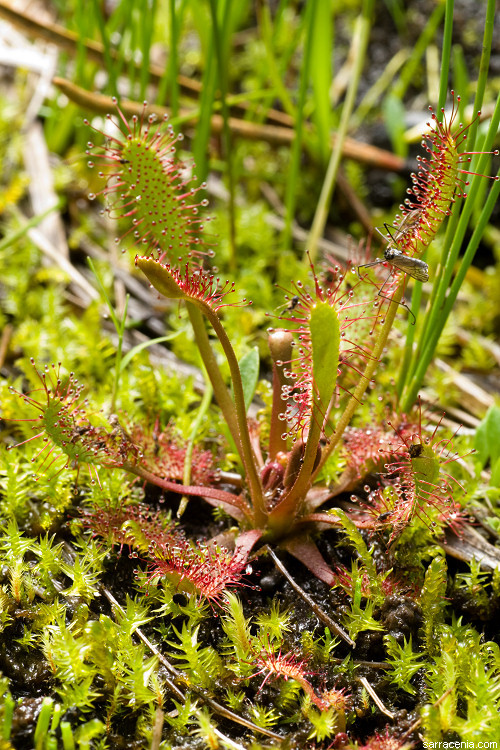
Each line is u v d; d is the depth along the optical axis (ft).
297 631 0.94
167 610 0.93
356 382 1.04
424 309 1.18
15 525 0.96
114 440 0.95
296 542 0.96
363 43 1.19
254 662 0.91
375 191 1.32
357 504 0.99
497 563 0.98
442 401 1.10
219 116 1.24
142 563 0.97
